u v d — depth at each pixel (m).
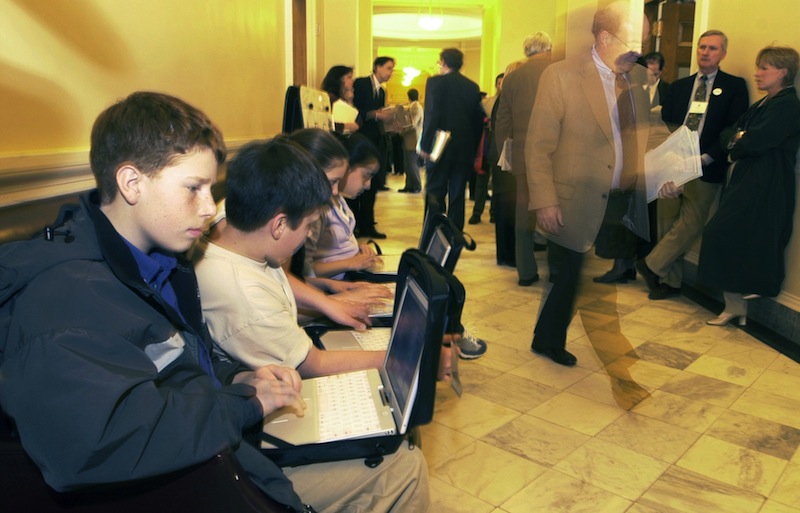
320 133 1.96
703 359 2.95
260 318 1.28
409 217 6.97
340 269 2.29
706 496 1.85
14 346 0.73
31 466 0.77
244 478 0.84
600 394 2.54
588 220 2.38
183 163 0.87
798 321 3.11
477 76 17.03
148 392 0.76
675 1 4.99
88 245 0.84
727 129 3.42
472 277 4.43
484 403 2.45
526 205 3.46
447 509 1.76
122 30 1.74
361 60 10.63
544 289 4.12
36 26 1.27
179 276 1.05
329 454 1.09
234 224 1.29
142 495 0.80
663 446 2.14
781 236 3.17
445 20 14.55
